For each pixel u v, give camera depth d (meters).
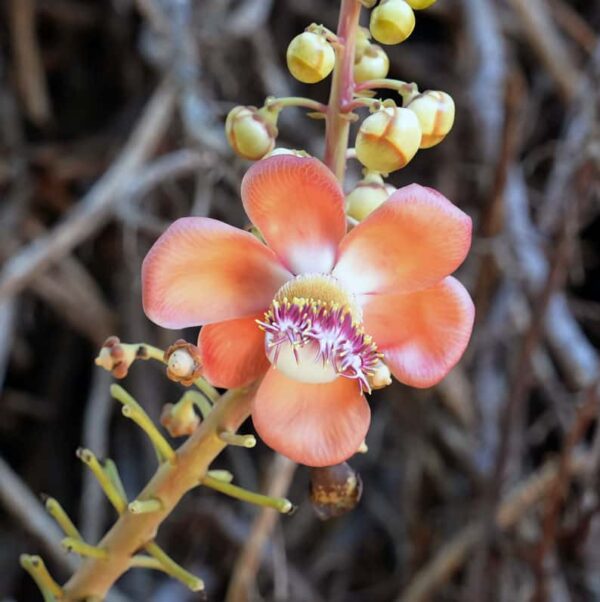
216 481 0.69
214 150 1.04
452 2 1.20
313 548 1.18
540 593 0.94
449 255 0.66
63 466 1.24
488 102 1.13
